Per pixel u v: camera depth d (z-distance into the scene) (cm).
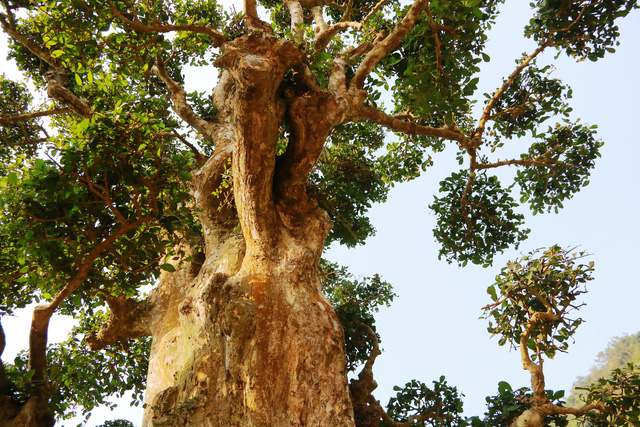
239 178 723
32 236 677
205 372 645
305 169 739
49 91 1088
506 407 793
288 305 669
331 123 720
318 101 716
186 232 767
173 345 765
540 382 769
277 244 734
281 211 771
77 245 711
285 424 585
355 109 780
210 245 874
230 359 629
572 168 1134
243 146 687
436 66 819
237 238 831
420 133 955
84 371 1135
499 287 852
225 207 892
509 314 842
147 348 1180
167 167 698
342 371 643
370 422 830
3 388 760
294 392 605
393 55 959
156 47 877
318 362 630
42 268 751
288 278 695
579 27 974
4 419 737
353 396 848
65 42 796
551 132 1124
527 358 796
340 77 791
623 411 734
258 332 634
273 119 668
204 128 1108
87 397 1130
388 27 969
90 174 670
